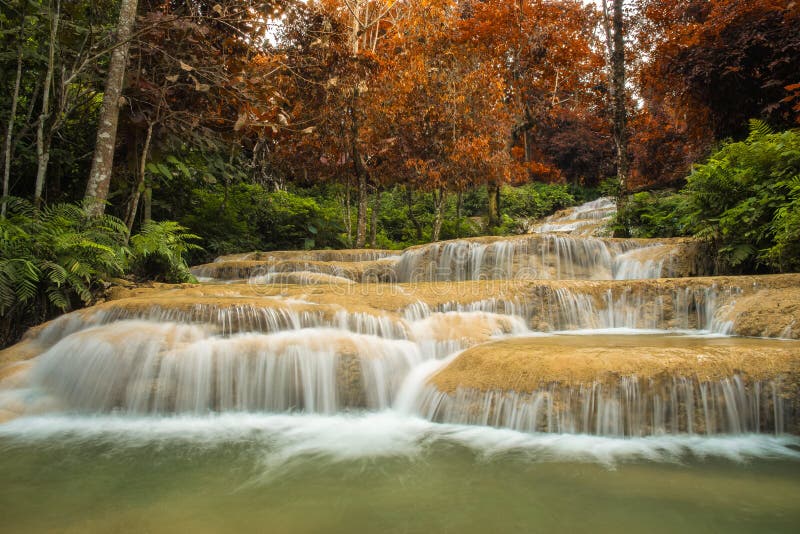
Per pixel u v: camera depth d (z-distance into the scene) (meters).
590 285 7.51
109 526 2.64
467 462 3.60
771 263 7.81
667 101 21.45
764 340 5.34
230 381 5.10
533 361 4.58
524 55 20.84
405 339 6.14
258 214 16.11
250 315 5.73
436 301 7.22
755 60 14.61
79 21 9.14
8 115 8.82
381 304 6.85
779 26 13.96
